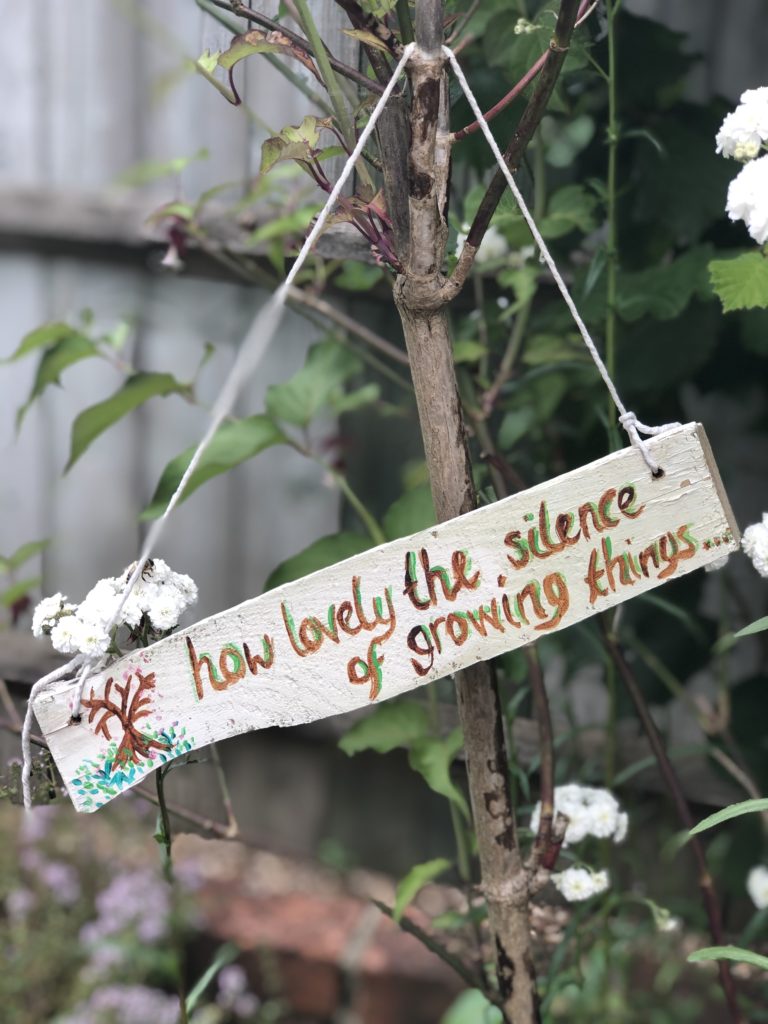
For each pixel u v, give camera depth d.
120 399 0.83
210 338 1.02
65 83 1.02
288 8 0.56
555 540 0.54
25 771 0.57
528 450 0.93
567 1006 0.91
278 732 1.05
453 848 1.01
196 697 0.56
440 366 0.56
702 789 0.92
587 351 0.86
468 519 0.54
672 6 0.90
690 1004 0.91
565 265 0.90
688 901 0.93
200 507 1.05
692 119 0.87
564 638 0.88
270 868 1.19
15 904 1.05
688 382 0.92
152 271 1.02
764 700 0.90
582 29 0.69
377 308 0.97
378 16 0.52
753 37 0.90
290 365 1.01
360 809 1.04
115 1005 1.01
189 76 0.96
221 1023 1.05
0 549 1.08
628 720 0.95
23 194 1.02
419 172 0.50
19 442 1.07
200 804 1.04
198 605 1.07
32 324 1.05
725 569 0.93
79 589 1.08
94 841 1.13
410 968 1.04
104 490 1.06
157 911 1.04
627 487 0.53
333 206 0.59
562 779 0.89
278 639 0.55
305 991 1.07
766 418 0.94
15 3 1.01
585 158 0.90
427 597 0.54
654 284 0.80
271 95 0.91
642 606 0.92
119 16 0.99
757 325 0.85
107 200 1.01
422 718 0.80
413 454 1.00
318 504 1.02
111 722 0.56
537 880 0.75
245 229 0.94
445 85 0.54
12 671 0.99
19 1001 1.04
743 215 0.55
